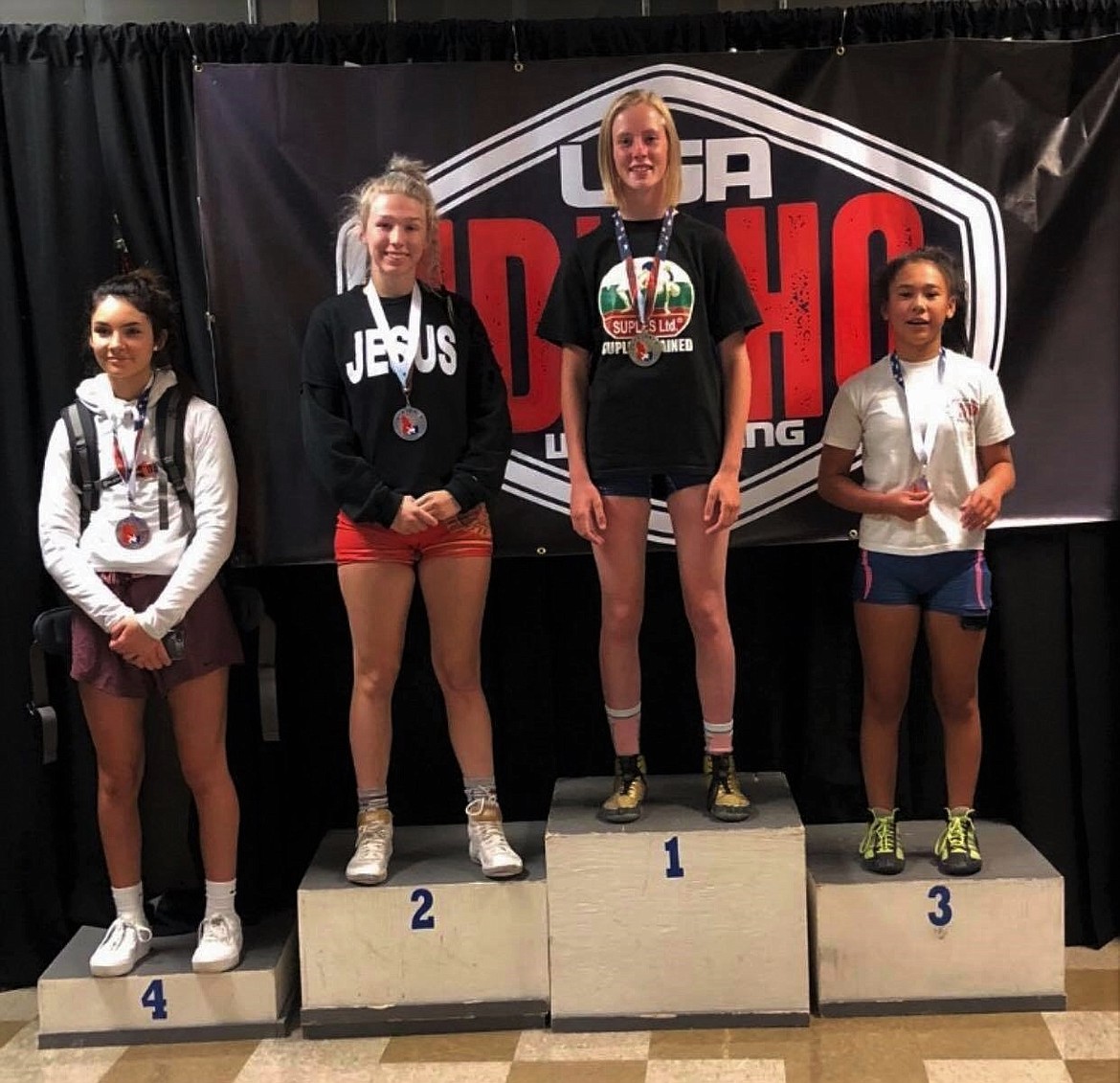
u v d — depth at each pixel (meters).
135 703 2.44
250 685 2.79
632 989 2.40
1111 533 2.78
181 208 2.69
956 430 2.45
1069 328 2.69
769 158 2.65
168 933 2.65
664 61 2.63
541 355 2.70
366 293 2.45
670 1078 2.21
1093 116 2.65
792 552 2.81
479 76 2.64
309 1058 2.34
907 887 2.39
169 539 2.41
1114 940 2.81
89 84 2.65
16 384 2.67
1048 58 2.64
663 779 2.73
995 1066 2.22
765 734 2.83
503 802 2.83
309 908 2.41
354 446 2.41
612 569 2.44
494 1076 2.24
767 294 2.68
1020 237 2.67
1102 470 2.71
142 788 2.72
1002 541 2.76
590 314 2.42
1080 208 2.67
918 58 2.63
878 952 2.41
